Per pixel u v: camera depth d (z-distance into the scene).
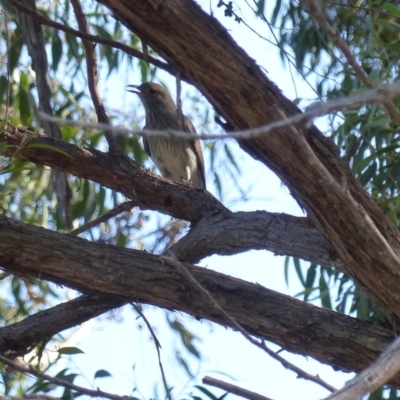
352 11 9.59
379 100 3.95
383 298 6.59
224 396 7.41
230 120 6.09
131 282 7.41
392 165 9.26
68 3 11.37
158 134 4.03
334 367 7.22
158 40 5.93
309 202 6.27
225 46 5.85
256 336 7.36
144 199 8.94
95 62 8.48
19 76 11.77
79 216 11.56
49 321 8.15
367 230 5.70
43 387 7.46
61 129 11.49
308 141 6.09
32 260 7.41
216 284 7.43
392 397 8.97
